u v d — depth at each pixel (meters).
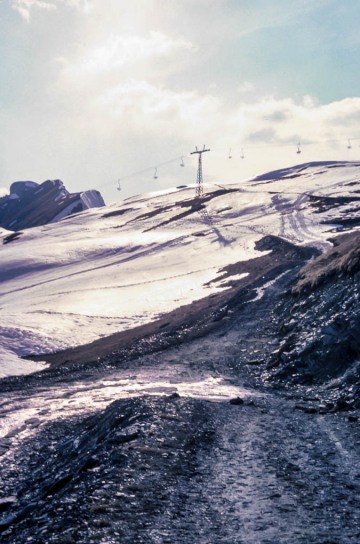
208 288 76.81
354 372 29.59
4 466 22.30
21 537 8.84
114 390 36.66
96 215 187.12
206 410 22.38
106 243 126.38
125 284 90.06
